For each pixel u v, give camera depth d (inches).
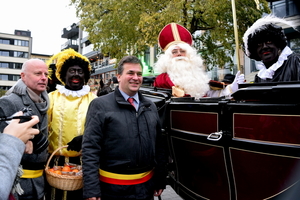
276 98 57.2
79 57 106.0
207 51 372.8
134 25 338.6
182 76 121.9
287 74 82.2
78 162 99.3
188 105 78.2
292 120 54.2
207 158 73.0
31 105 81.7
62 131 97.2
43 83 84.7
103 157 79.0
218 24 314.5
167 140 90.2
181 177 87.0
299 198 53.8
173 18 282.5
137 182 77.9
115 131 76.8
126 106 80.1
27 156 82.0
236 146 63.8
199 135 74.0
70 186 80.0
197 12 293.0
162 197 147.8
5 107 76.2
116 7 331.9
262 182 60.5
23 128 45.9
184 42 131.7
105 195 76.9
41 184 86.4
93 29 378.0
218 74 493.4
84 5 388.5
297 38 203.0
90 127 77.5
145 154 78.7
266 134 58.2
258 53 91.7
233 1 118.6
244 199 65.2
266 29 86.8
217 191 72.4
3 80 2076.8
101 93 239.5
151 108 86.1
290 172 55.1
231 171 66.6
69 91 101.8
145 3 327.6
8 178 40.4
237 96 65.2
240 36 299.9
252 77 378.3
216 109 68.6
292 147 54.0
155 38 298.2
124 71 81.7
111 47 366.0
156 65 137.5
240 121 63.1
